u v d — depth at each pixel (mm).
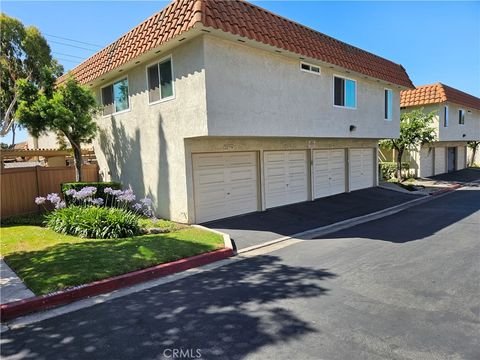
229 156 11398
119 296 5301
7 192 11641
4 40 20812
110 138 13750
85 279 5574
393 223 10727
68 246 7523
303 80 11883
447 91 23703
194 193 10352
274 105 10781
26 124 11672
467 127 28234
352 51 14250
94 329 4223
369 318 4340
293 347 3711
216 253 7324
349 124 14297
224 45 9242
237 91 9641
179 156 10148
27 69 21828
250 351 3652
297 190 14133
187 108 9516
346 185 16953
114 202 11633
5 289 5273
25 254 7016
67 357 3611
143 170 11883
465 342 3744
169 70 10141
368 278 5797
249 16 9711
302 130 11875
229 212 11422
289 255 7461
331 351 3615
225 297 5145
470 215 11648
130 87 12078
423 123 20297
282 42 10289
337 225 10766
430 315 4395
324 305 4758
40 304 4863
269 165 12773
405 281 5617
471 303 4734
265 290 5391
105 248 7301
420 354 3527
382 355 3521
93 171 14766
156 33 9695
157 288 5629
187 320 4402
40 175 12695
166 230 9273
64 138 16422
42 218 11219
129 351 3701
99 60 13133
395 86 16969
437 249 7496
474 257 6863
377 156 19156
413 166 24906
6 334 4145
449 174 27812
